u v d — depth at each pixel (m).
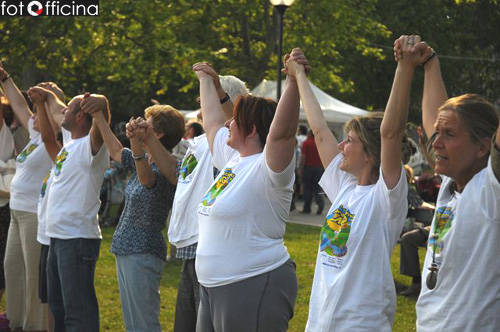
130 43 16.81
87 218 4.42
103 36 16.17
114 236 4.19
